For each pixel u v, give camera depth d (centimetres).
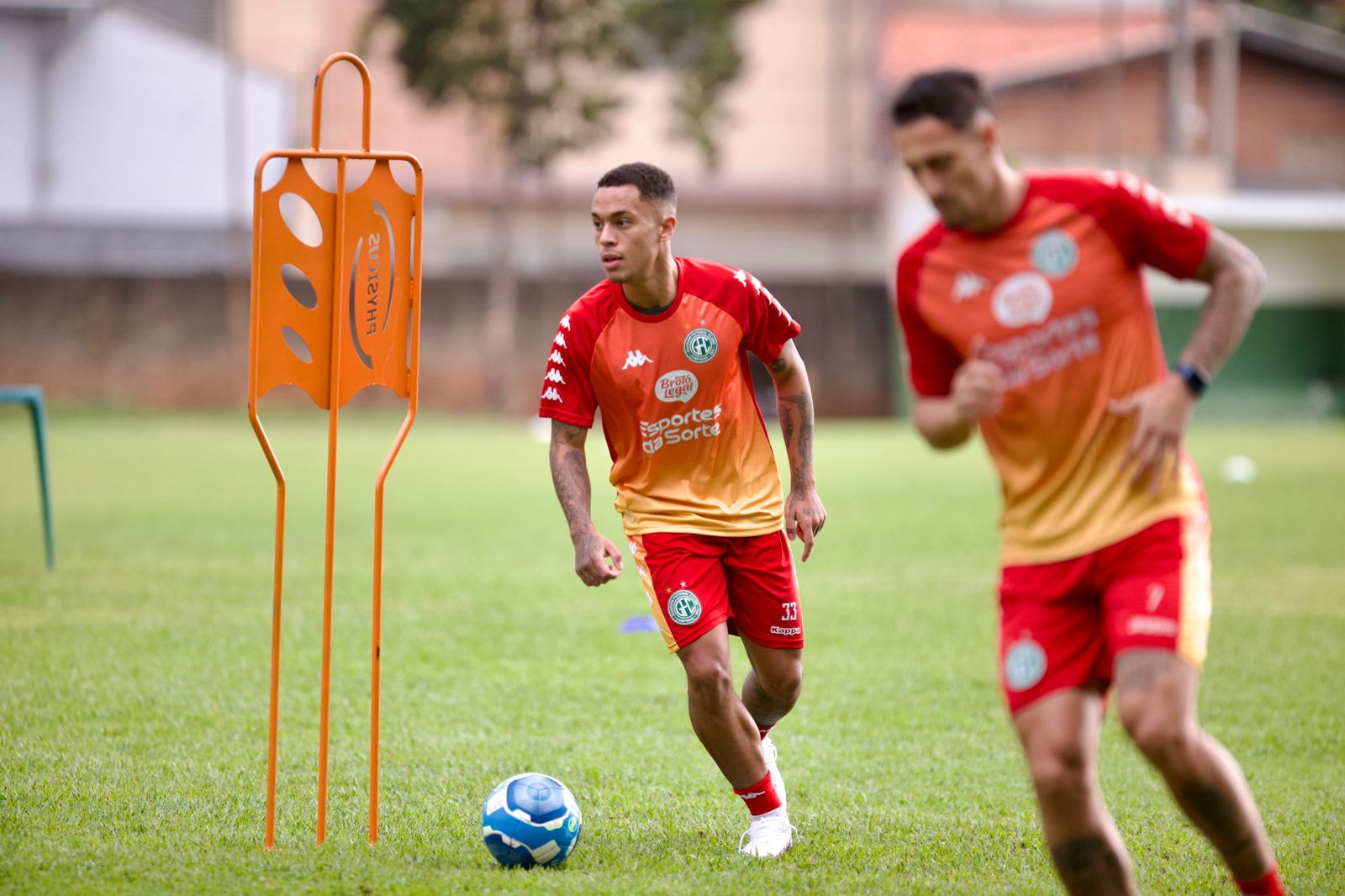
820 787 1888
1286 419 12262
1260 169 12888
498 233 11794
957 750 2084
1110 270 1217
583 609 3259
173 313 11550
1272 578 3728
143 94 12094
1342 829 1688
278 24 14038
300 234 9019
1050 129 12431
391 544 4369
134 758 1959
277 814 1703
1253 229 12325
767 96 13800
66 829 1620
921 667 2664
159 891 1383
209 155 12200
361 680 2506
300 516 5034
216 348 11619
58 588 3428
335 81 13650
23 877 1422
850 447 9000
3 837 1579
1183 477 1240
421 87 11425
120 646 2752
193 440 9050
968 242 1245
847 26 13788
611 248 1552
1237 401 12281
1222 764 1180
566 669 2617
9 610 3111
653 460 1627
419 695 2397
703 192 12631
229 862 1486
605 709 2312
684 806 1784
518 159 11656
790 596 1645
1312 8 16375
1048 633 1235
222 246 11700
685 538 1597
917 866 1542
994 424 1264
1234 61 12812
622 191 1554
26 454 7819
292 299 1499
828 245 12756
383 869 1470
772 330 1659
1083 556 1227
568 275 12106
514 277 12025
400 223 1557
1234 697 2422
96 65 12044
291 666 2616
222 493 5822
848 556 4162
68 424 10444
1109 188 1223
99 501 5466
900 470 7281
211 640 2834
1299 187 12519
